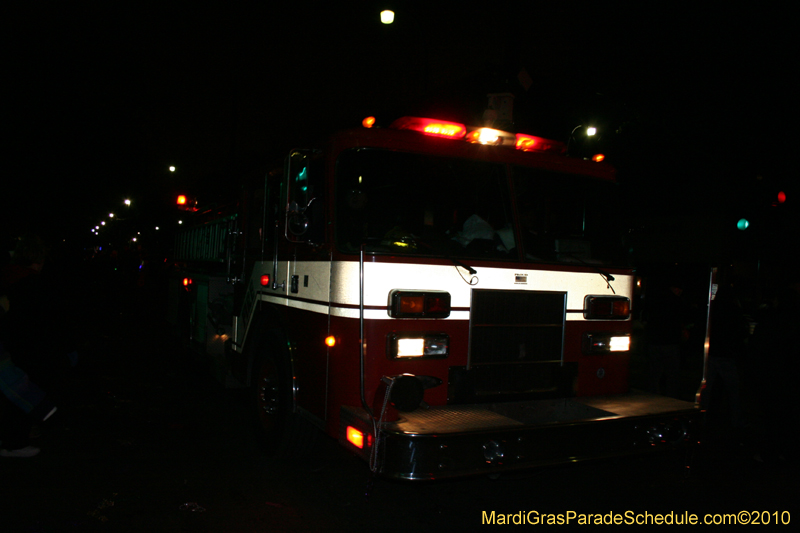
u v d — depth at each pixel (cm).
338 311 388
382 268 376
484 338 408
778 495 470
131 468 472
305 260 439
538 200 447
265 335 514
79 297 1966
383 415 340
